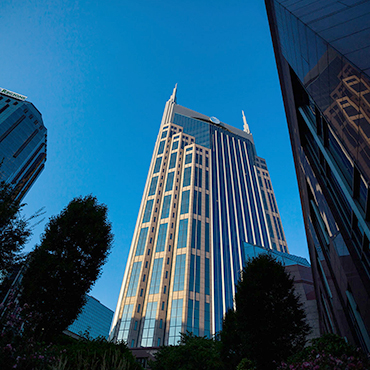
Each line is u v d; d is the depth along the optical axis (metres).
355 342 14.50
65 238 15.77
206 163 118.75
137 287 76.06
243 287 17.33
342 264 14.72
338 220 13.77
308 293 32.00
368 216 9.63
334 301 18.97
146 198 104.19
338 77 8.63
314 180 17.41
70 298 13.91
